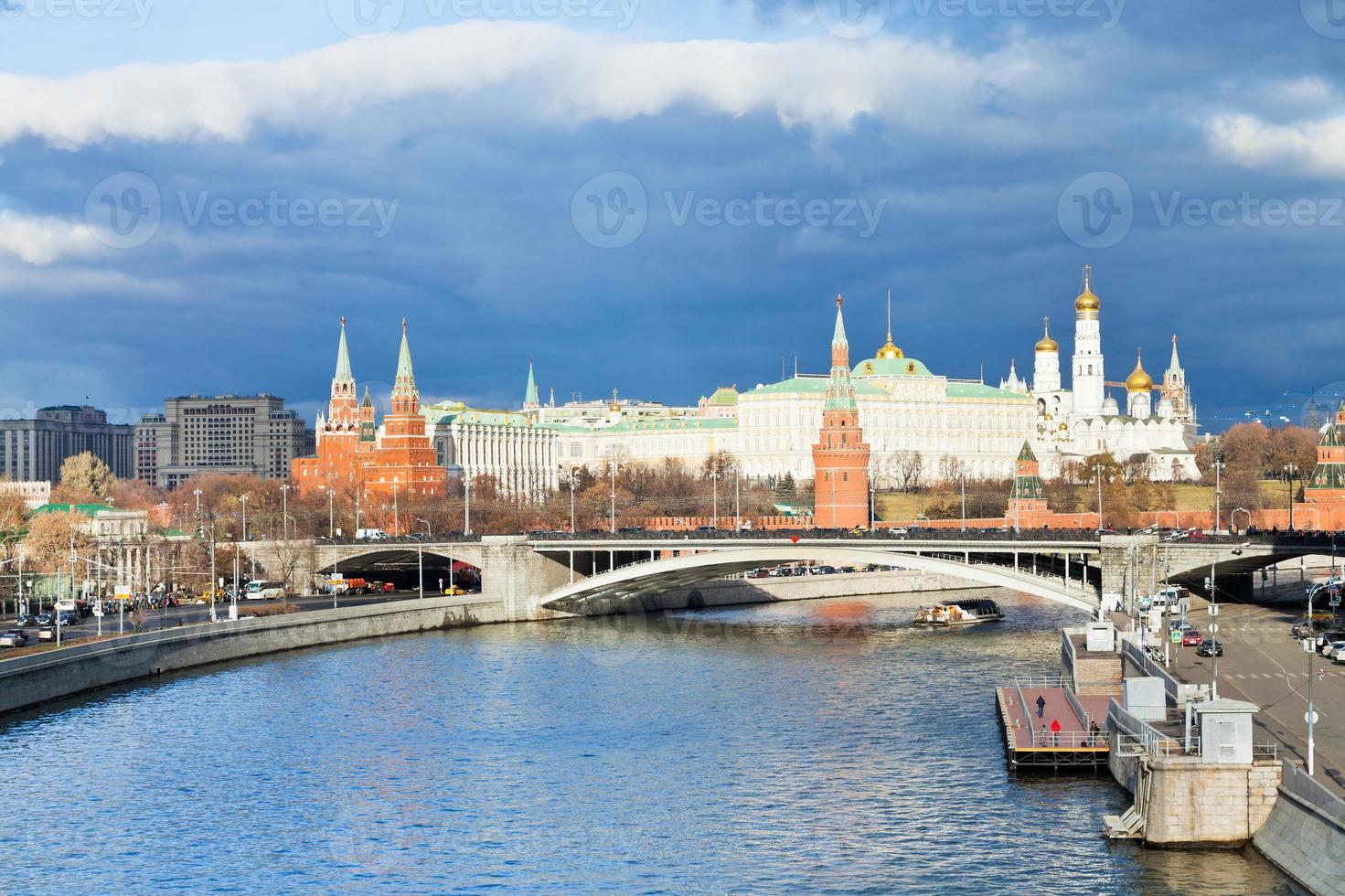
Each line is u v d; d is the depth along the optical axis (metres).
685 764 162.25
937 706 189.38
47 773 160.75
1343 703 142.88
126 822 143.88
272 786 156.00
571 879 127.50
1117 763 144.75
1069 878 118.50
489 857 133.50
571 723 184.00
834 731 176.12
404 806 148.62
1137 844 123.31
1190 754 122.06
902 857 128.12
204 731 180.38
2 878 129.25
